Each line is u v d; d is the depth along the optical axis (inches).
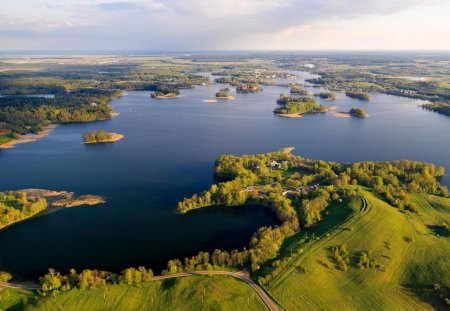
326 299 7273.6
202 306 7042.3
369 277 7810.0
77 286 7470.5
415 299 7317.9
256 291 7480.3
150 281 7741.1
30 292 7480.3
